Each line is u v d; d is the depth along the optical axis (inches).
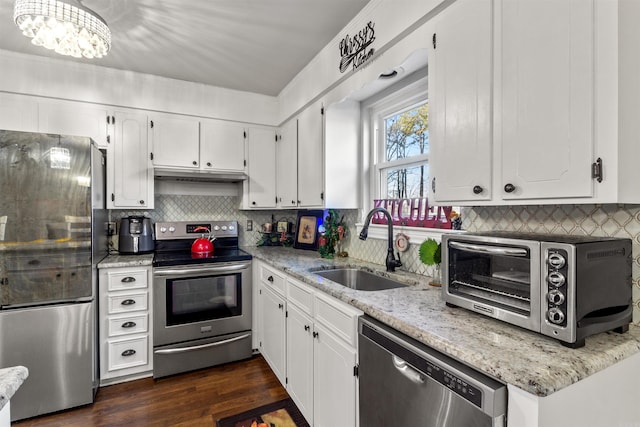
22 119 94.3
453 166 51.0
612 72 33.3
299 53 94.0
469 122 48.1
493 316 42.9
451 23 51.3
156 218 123.0
